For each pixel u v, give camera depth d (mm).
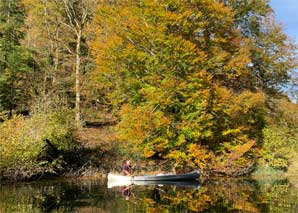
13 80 34844
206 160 29250
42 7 34844
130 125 27922
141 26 27922
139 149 28359
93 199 19391
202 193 22109
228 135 30484
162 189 23344
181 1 28297
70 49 38594
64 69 38438
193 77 27812
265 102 35000
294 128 35250
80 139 31016
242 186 25422
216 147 30172
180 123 27906
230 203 19156
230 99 28984
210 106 28625
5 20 36062
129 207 17734
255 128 33844
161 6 27844
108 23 29719
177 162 28281
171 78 27625
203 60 28281
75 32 36812
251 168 32250
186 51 27281
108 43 28844
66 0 36219
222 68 30203
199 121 27797
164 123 27281
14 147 23359
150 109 28094
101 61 29812
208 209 17688
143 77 28609
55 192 21047
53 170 26109
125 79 29500
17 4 37375
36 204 17750
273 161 32688
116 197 20094
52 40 37125
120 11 29594
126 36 28891
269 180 28984
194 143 28953
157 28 27391
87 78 35531
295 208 18109
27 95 36281
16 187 22375
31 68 35844
